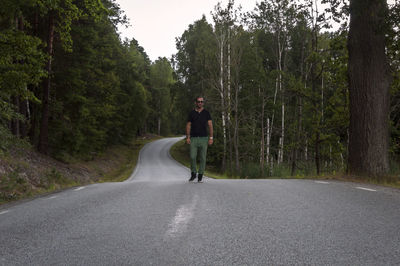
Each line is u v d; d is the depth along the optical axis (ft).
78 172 80.64
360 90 33.83
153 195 19.31
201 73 137.28
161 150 216.95
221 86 108.99
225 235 10.11
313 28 65.92
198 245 9.12
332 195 17.89
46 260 8.16
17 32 35.06
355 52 34.45
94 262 7.90
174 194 19.42
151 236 10.19
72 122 85.61
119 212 14.40
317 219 12.09
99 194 21.39
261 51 122.52
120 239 9.93
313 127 61.31
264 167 95.40
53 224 12.53
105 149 149.48
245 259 7.88
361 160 33.37
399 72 46.37
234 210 14.12
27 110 70.44
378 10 33.45
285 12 93.97
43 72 37.55
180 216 13.11
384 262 7.48
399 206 14.57
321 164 79.30
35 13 64.08
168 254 8.39
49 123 81.76
